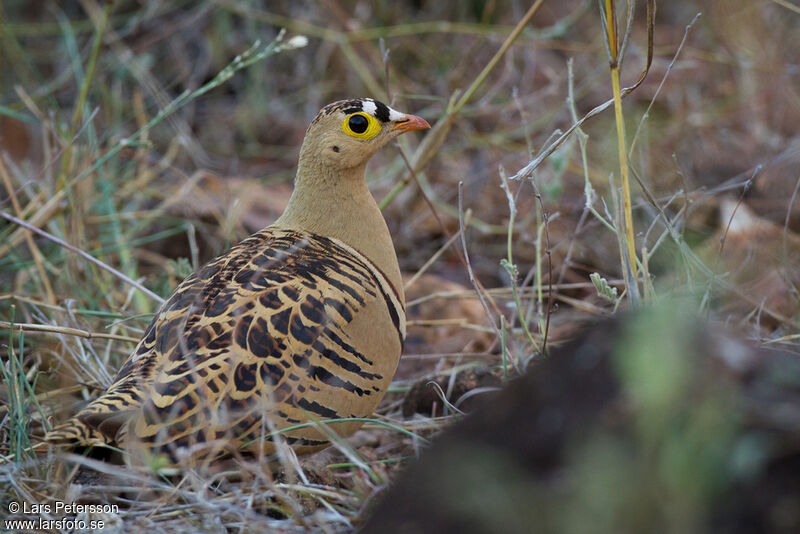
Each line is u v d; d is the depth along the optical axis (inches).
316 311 305.7
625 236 349.7
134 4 701.3
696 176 545.0
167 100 645.9
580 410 196.7
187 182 524.4
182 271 428.8
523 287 423.2
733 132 592.1
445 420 354.0
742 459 180.5
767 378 191.5
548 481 190.1
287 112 676.1
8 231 490.6
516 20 641.6
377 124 364.8
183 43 702.5
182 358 288.2
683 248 388.2
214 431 279.1
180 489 285.7
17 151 592.1
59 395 357.4
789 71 564.4
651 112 594.6
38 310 402.6
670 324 187.3
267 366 291.3
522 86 644.7
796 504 177.8
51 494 287.9
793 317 408.2
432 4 716.0
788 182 527.8
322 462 332.2
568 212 540.7
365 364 315.3
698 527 178.2
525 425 202.5
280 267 318.7
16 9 706.8
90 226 498.6
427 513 203.6
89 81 506.3
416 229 557.6
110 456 287.3
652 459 177.6
